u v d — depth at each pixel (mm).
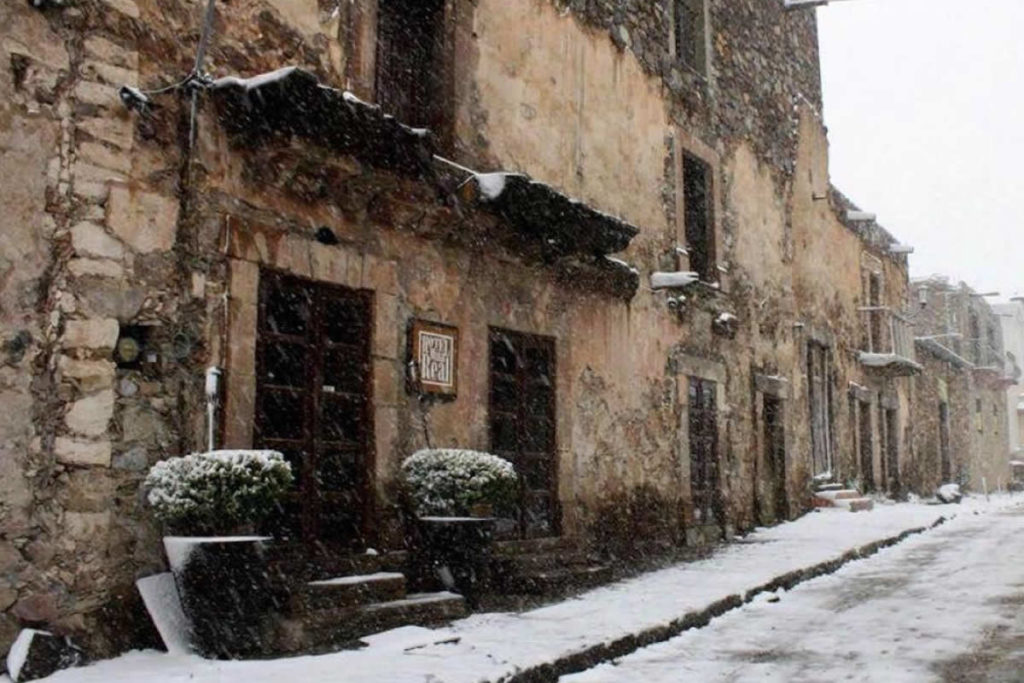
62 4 5734
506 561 8211
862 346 20953
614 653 6227
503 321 9062
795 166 17219
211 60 6586
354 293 7547
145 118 6109
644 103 12023
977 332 35219
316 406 7082
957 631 6957
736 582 8859
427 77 8828
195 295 6277
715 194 13734
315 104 6418
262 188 6789
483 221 8453
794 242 17031
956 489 23125
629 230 10000
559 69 10352
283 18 7137
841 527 14336
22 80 5562
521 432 9250
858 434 20125
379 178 7203
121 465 5789
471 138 8938
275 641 5672
